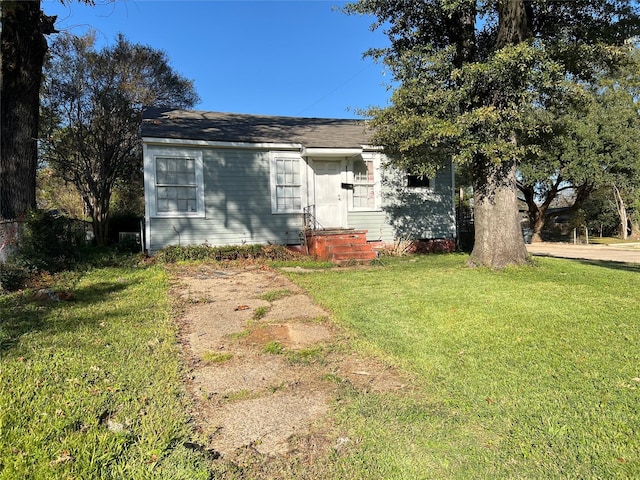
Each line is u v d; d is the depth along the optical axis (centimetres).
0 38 802
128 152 1537
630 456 228
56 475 209
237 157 1103
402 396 311
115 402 292
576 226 2842
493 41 907
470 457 233
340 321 504
